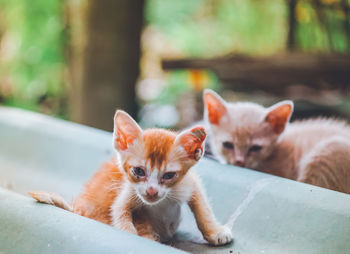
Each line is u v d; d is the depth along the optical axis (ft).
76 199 2.52
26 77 6.52
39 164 3.14
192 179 2.42
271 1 6.73
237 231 2.40
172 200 2.38
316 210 2.31
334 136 3.01
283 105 3.06
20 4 6.44
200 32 7.18
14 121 3.33
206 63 5.52
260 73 5.30
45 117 3.34
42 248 2.12
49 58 6.46
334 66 5.06
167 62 5.69
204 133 2.33
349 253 2.20
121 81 5.38
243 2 6.97
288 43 5.91
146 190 2.31
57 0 6.32
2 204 2.26
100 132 3.12
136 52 5.49
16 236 2.18
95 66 5.35
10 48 6.66
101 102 5.35
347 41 5.64
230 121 3.10
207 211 2.39
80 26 5.54
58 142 3.14
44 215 2.20
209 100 3.14
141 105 6.46
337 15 5.65
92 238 2.10
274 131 3.10
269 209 2.40
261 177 2.51
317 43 5.81
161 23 7.16
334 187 2.88
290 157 3.07
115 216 2.37
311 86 5.23
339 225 2.25
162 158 2.32
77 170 3.03
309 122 3.30
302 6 5.75
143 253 2.03
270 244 2.32
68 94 6.10
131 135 2.36
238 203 2.47
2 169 3.18
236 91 5.47
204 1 7.14
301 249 2.27
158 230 2.42
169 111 6.23
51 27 6.39
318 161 2.91
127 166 2.37
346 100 5.01
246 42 6.86
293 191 2.40
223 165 2.62
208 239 2.35
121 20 5.32
